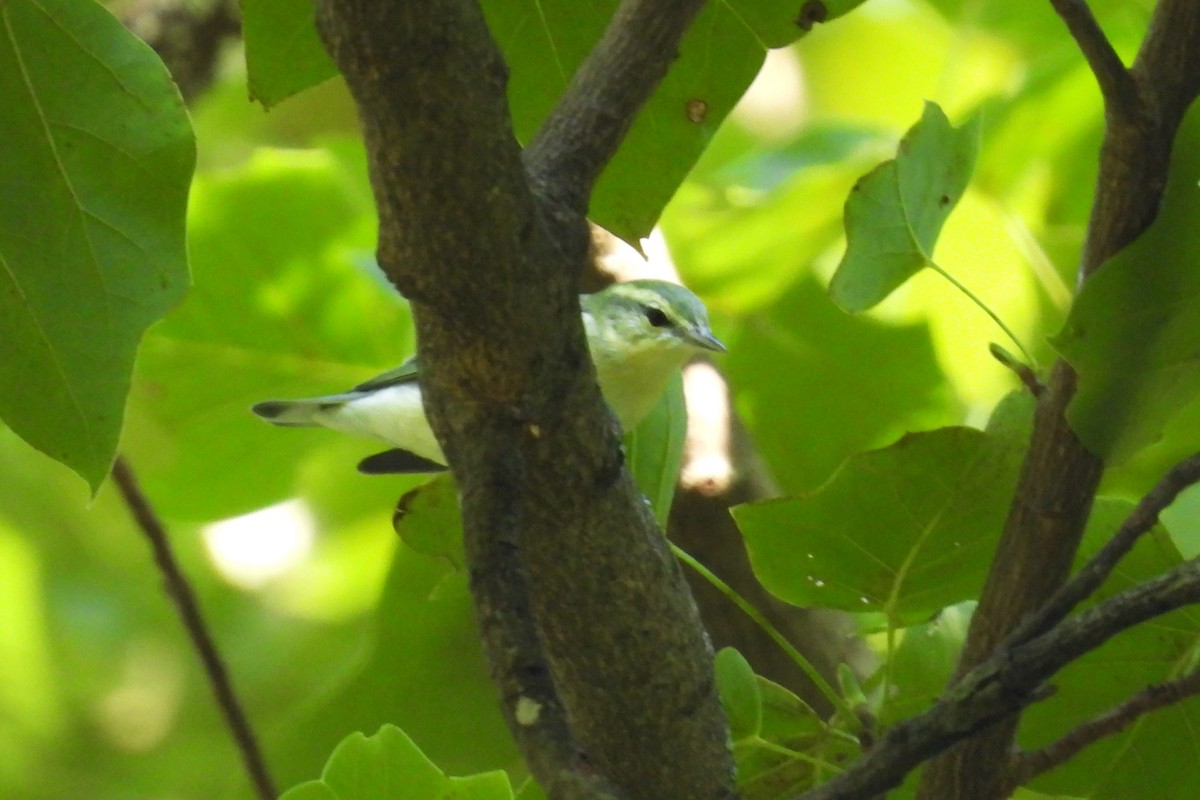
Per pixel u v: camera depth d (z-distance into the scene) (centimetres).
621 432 406
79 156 422
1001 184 848
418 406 838
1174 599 351
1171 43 400
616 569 411
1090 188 845
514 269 360
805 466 891
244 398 897
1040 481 434
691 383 809
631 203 521
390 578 794
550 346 374
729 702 498
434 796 482
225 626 1156
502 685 347
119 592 1228
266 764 703
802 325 888
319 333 888
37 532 1202
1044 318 859
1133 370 407
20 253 427
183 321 876
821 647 722
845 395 884
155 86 420
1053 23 934
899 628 521
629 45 398
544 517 399
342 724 786
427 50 328
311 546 1116
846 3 493
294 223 867
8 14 409
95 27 413
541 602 419
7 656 1228
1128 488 746
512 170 350
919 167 477
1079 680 496
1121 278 394
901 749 360
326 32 333
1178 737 489
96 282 432
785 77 1183
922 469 469
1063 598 375
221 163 1116
